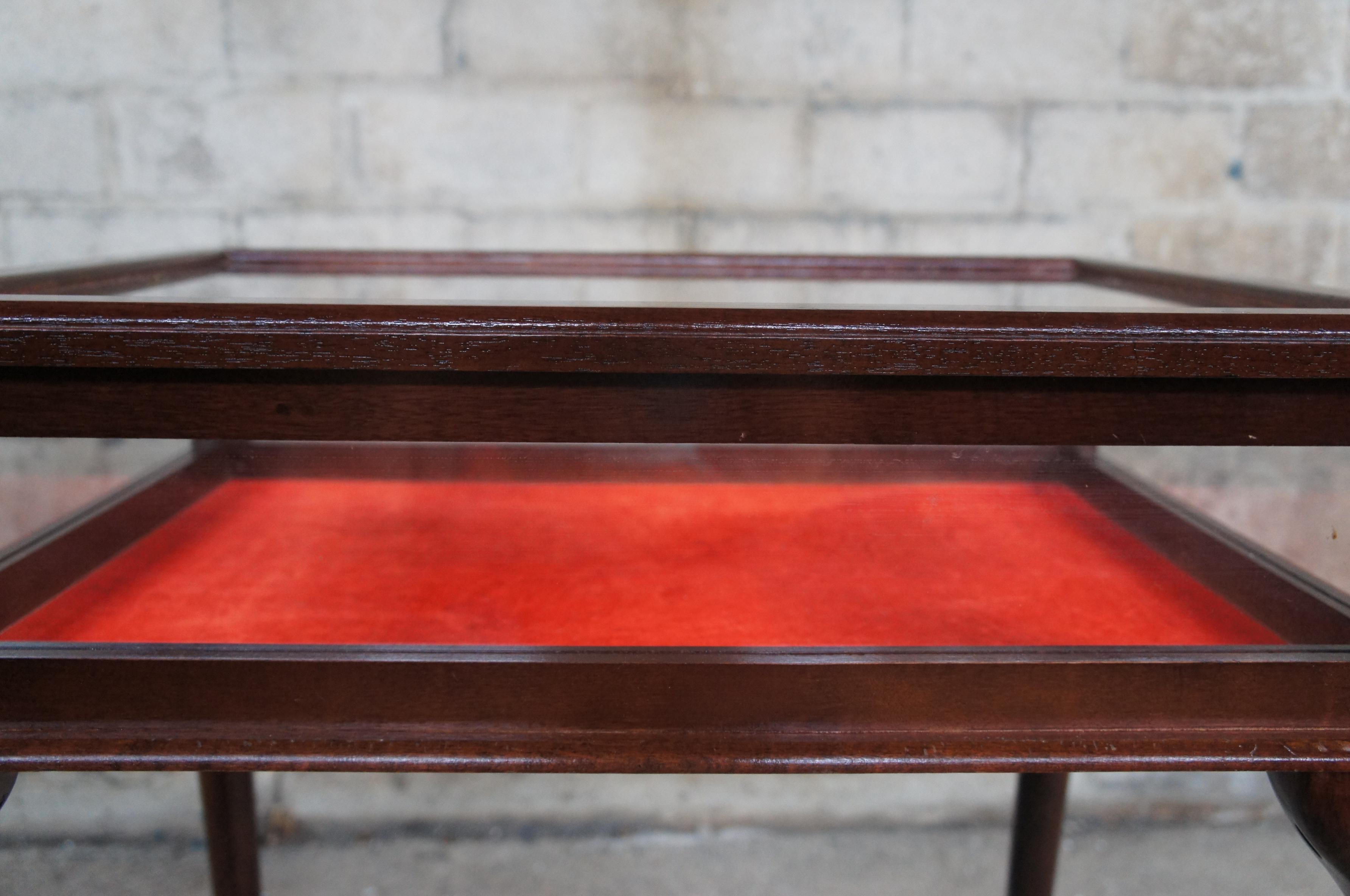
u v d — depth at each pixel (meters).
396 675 0.57
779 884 1.35
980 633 0.61
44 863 1.36
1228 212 1.26
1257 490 0.85
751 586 0.67
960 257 1.03
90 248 1.20
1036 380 0.53
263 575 0.70
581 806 1.45
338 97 1.18
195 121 1.18
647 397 0.53
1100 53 1.21
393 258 1.03
